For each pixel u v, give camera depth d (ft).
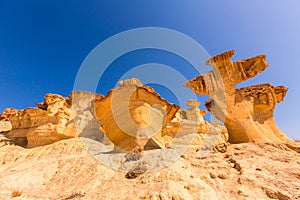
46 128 94.22
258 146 39.45
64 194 29.96
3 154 80.38
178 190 23.62
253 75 51.52
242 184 25.32
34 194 31.96
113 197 24.53
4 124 130.00
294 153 35.58
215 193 23.97
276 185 24.30
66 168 45.32
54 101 101.24
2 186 36.68
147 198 22.58
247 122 47.44
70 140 83.76
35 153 76.89
